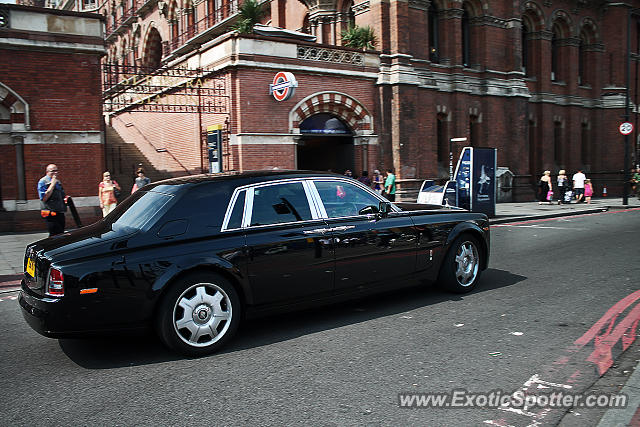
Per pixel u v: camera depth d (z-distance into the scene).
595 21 28.05
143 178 13.91
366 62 18.58
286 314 5.76
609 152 28.84
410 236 5.86
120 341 5.02
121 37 37.62
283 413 3.39
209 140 17.02
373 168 18.89
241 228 4.79
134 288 4.25
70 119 13.74
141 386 3.90
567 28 26.72
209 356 4.52
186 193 4.73
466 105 21.97
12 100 13.02
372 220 5.61
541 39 25.22
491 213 15.75
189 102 18.59
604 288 6.68
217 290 4.60
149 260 4.30
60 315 4.08
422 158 20.45
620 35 28.44
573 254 9.40
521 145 23.58
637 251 9.62
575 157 27.33
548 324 5.17
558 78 27.05
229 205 4.81
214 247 4.59
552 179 26.16
